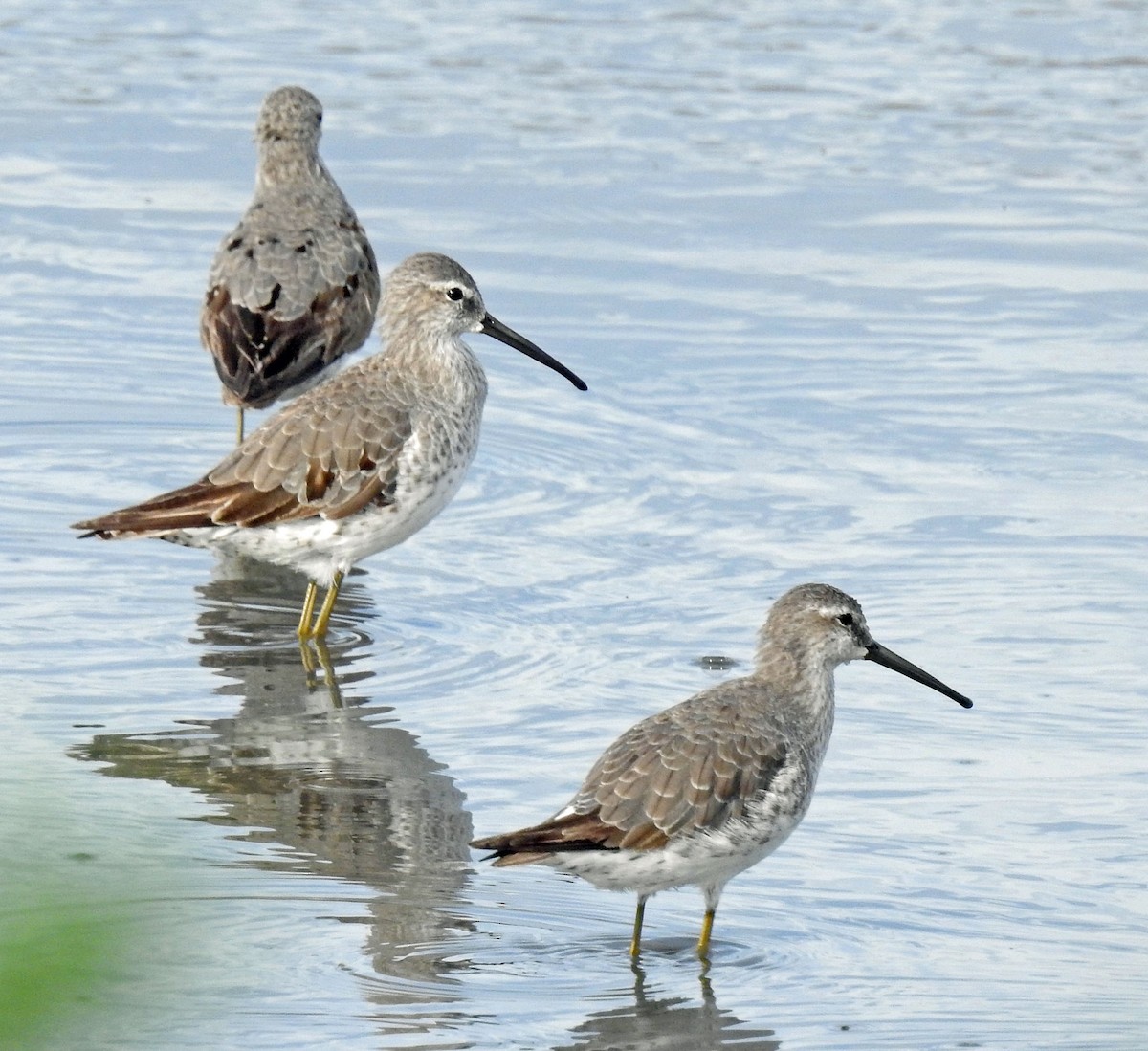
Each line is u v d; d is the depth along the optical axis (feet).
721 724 35.83
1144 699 45.11
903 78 93.09
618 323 69.72
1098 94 91.35
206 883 35.91
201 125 86.43
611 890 36.11
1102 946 34.65
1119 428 61.82
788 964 34.17
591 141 85.35
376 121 86.94
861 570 52.49
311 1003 31.81
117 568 53.16
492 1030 31.42
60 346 67.26
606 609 50.44
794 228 77.87
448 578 52.70
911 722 44.21
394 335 52.11
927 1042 31.30
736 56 96.17
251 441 49.93
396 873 36.88
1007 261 75.15
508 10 103.45
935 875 37.32
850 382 65.51
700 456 60.44
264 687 45.91
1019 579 51.88
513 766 41.75
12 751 41.45
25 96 88.99
